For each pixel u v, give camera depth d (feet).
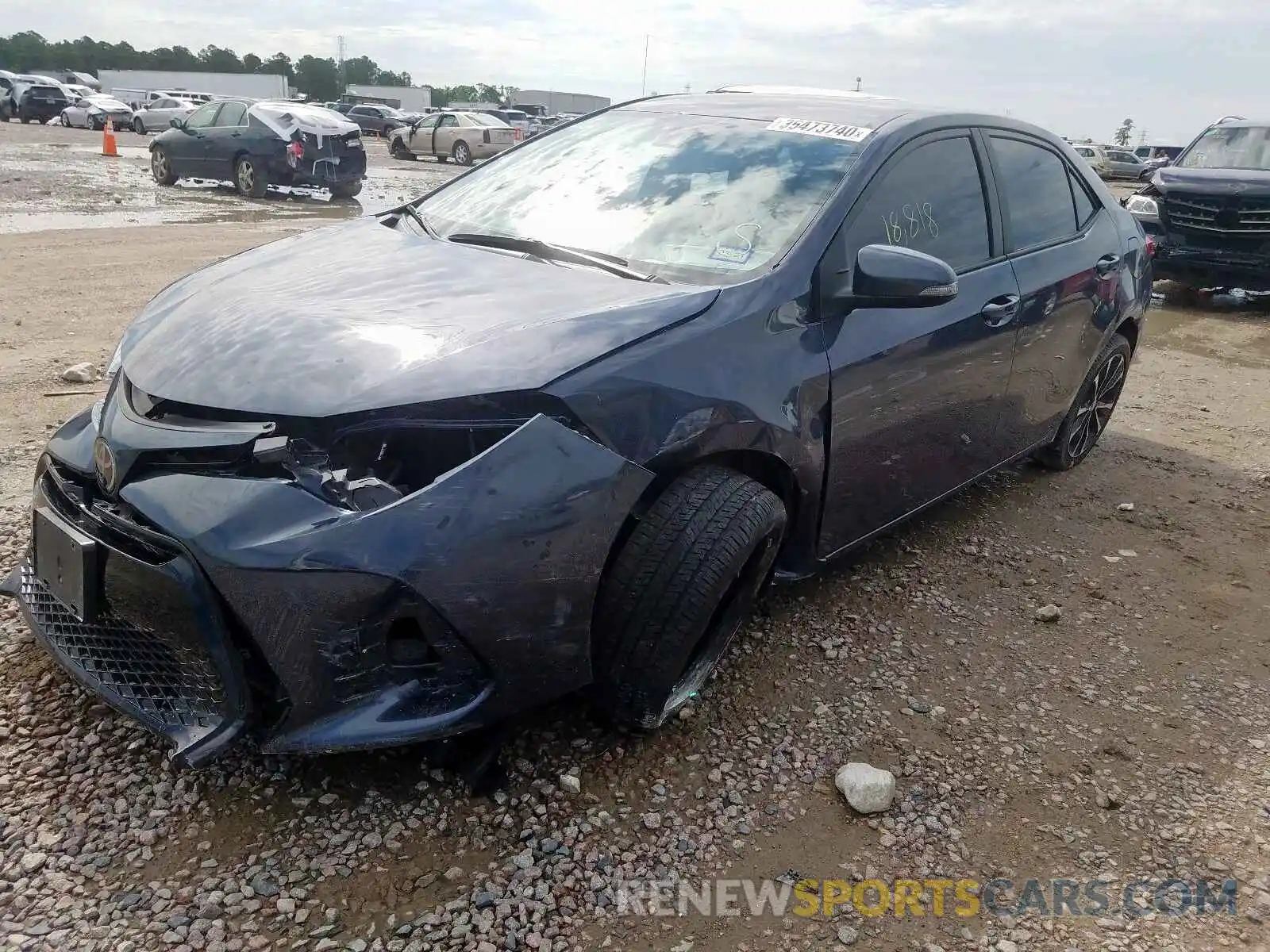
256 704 6.93
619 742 8.73
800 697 9.79
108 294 24.88
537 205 11.05
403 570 6.57
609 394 7.54
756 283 9.12
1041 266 13.28
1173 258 33.58
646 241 10.02
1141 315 16.81
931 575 12.78
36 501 8.16
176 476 7.00
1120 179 129.29
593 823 7.79
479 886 7.10
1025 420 13.91
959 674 10.56
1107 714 10.14
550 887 7.16
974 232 12.15
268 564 6.48
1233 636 12.00
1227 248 32.68
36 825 7.23
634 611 7.90
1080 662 11.08
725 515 8.15
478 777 7.86
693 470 8.39
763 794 8.38
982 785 8.83
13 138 88.74
